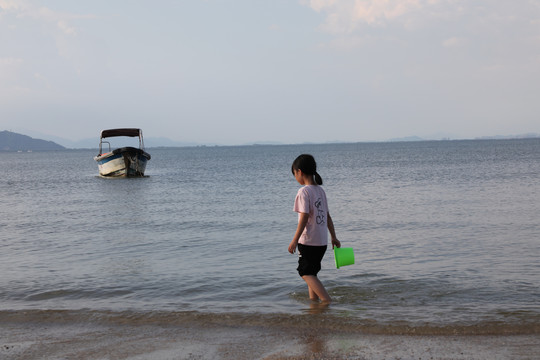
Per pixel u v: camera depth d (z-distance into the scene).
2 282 6.52
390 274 6.51
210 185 26.83
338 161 62.00
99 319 4.84
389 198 17.38
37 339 4.26
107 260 8.00
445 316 4.71
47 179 37.03
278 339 4.17
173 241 9.73
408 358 3.66
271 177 33.31
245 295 5.71
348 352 3.81
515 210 13.03
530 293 5.50
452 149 117.94
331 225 5.45
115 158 34.56
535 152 78.31
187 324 4.65
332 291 5.72
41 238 10.44
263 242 9.40
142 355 3.83
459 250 8.10
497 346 3.90
